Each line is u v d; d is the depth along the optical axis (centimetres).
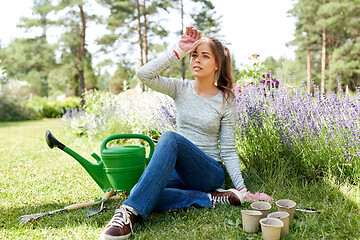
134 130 498
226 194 211
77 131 634
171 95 230
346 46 2170
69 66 2041
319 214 193
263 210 180
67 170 333
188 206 207
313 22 2292
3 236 175
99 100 693
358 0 2036
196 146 204
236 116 226
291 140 260
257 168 271
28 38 1991
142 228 182
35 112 1891
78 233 177
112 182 232
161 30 2252
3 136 742
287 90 289
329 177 234
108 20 2064
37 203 232
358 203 203
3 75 1900
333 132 239
